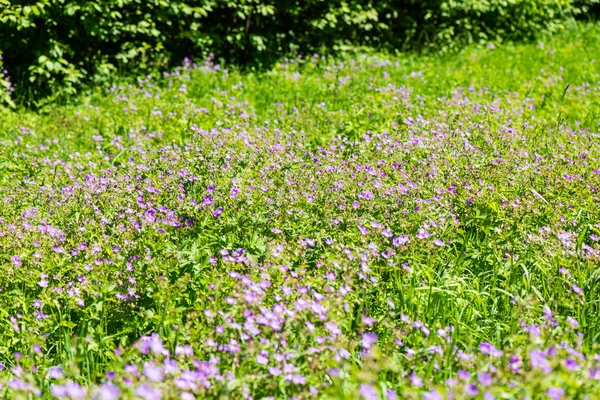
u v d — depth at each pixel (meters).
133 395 2.88
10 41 9.84
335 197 5.36
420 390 3.22
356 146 6.82
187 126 8.20
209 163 5.97
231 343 3.47
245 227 4.91
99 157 7.54
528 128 7.47
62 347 4.10
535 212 5.14
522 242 4.99
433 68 11.22
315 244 4.77
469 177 5.81
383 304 4.28
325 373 3.36
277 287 4.08
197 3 11.18
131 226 4.83
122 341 3.96
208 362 3.45
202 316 3.88
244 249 4.68
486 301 4.48
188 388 3.09
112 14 10.00
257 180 5.59
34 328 4.07
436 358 3.55
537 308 4.11
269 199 5.24
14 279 4.44
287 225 5.01
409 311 4.14
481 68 11.23
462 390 2.92
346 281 4.01
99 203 5.45
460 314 4.20
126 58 10.63
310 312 3.64
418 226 4.97
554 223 5.14
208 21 11.74
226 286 4.03
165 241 4.69
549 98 9.30
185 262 4.39
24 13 9.23
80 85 10.09
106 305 4.23
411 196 5.34
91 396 3.03
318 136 7.64
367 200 5.30
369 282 4.30
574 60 11.89
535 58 12.07
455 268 4.74
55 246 4.61
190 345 3.70
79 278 4.35
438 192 5.42
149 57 10.91
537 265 4.57
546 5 14.25
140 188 5.62
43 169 6.87
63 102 9.71
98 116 8.85
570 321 3.68
